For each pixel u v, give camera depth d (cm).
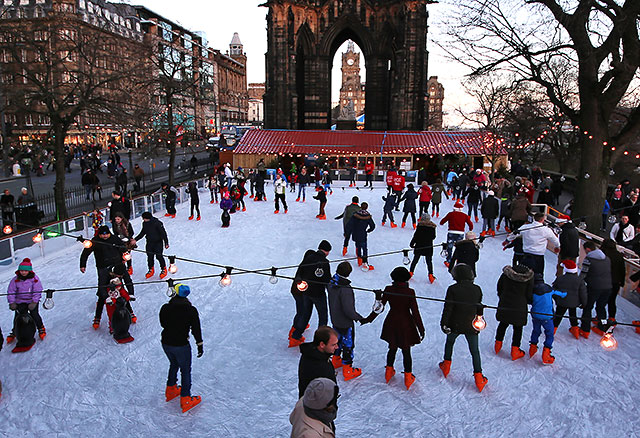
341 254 1425
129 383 715
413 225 1825
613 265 870
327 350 505
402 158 4250
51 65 2022
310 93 5181
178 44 6450
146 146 3797
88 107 1995
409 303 676
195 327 639
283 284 1162
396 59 4869
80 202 2612
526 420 620
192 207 1984
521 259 1093
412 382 702
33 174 3944
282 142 4372
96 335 877
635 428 603
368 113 5319
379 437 584
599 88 1788
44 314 972
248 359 784
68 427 610
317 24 5047
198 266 1316
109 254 927
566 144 4384
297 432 367
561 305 827
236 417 629
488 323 929
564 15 1694
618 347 824
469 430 599
